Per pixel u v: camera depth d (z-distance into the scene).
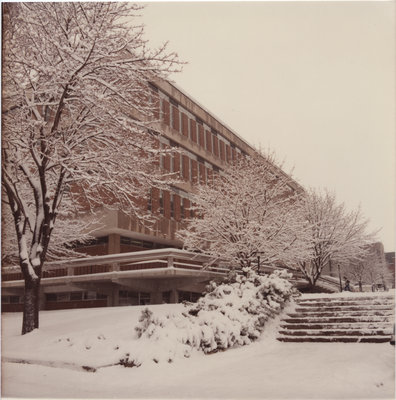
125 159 14.46
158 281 25.08
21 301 31.56
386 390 7.05
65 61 12.94
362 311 12.23
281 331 12.09
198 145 38.53
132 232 30.03
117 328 12.54
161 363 9.33
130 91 15.41
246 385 7.65
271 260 20.95
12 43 13.78
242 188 21.17
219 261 24.19
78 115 14.62
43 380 8.53
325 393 6.93
